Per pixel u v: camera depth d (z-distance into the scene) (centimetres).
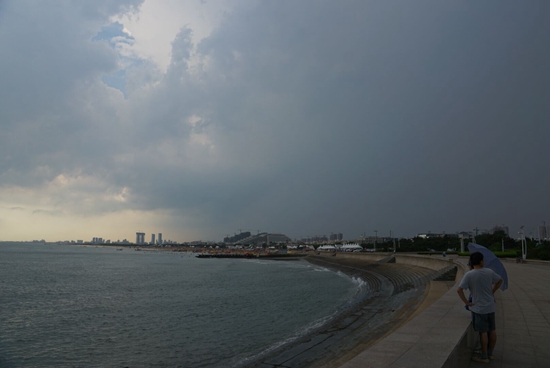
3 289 5294
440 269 4638
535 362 767
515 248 8406
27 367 2058
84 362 2130
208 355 2186
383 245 15100
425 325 802
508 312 1302
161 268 10400
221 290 5306
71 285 5909
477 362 769
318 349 1914
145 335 2683
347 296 4597
